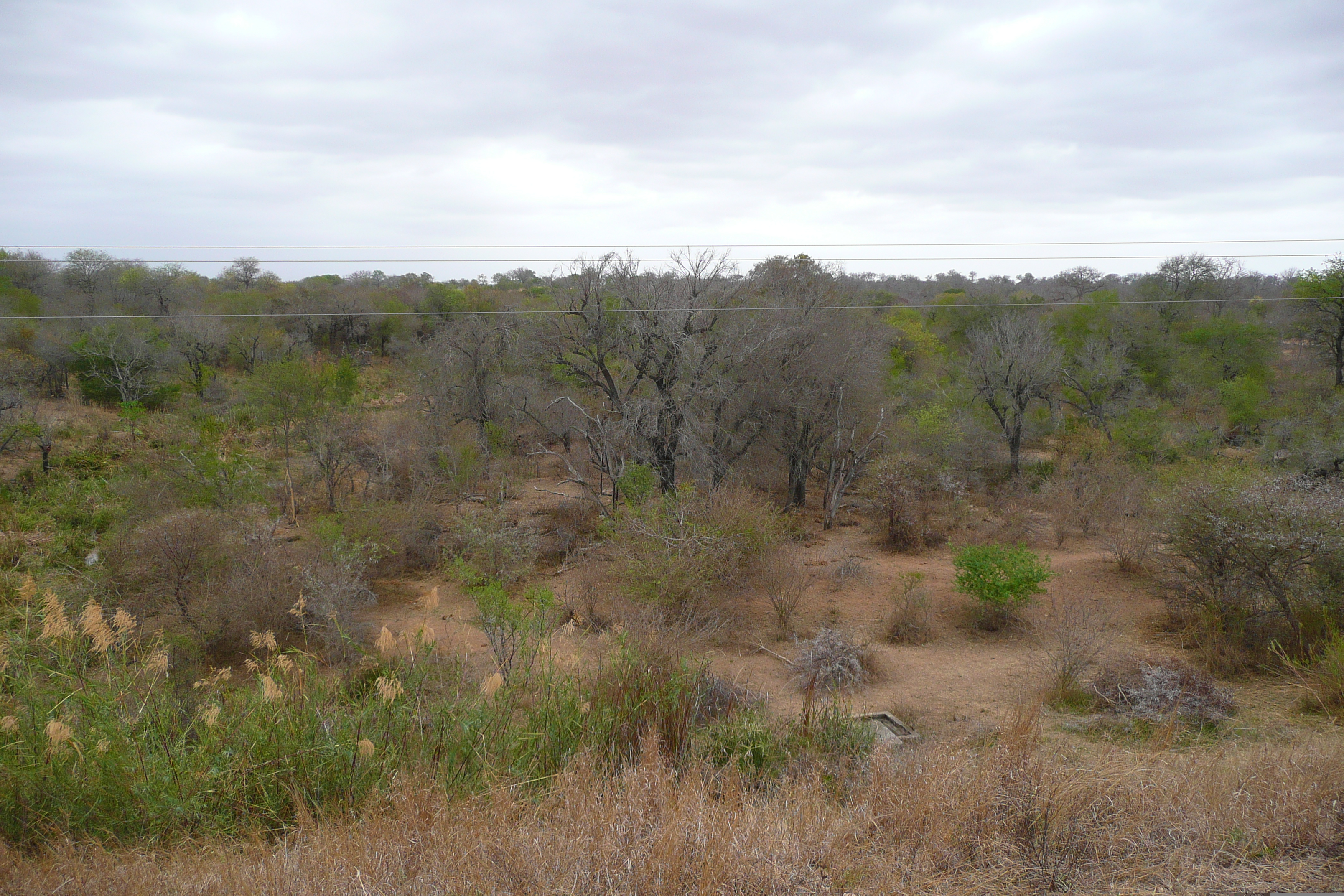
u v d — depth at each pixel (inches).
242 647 472.1
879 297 2064.5
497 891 138.4
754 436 873.5
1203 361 1337.4
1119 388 1192.2
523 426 1106.1
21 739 194.7
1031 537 734.5
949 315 1752.0
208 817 188.2
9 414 1052.5
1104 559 644.7
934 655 483.2
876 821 167.8
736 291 853.8
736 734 255.9
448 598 595.2
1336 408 1007.6
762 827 159.2
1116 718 353.1
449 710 227.9
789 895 139.5
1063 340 1371.8
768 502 681.0
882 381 956.6
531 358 865.5
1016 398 1024.9
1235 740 308.0
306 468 868.0
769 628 534.9
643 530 561.9
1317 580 427.2
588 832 157.9
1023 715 305.0
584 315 781.3
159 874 155.7
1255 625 439.5
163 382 1362.0
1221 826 165.2
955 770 179.6
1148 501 653.9
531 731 229.6
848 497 943.0
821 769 227.6
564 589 598.5
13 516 690.2
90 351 1299.2
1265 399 1173.7
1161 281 1969.7
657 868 142.9
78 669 231.5
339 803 191.8
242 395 1295.5
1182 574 489.7
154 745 204.4
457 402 1039.6
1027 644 489.1
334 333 1934.1
